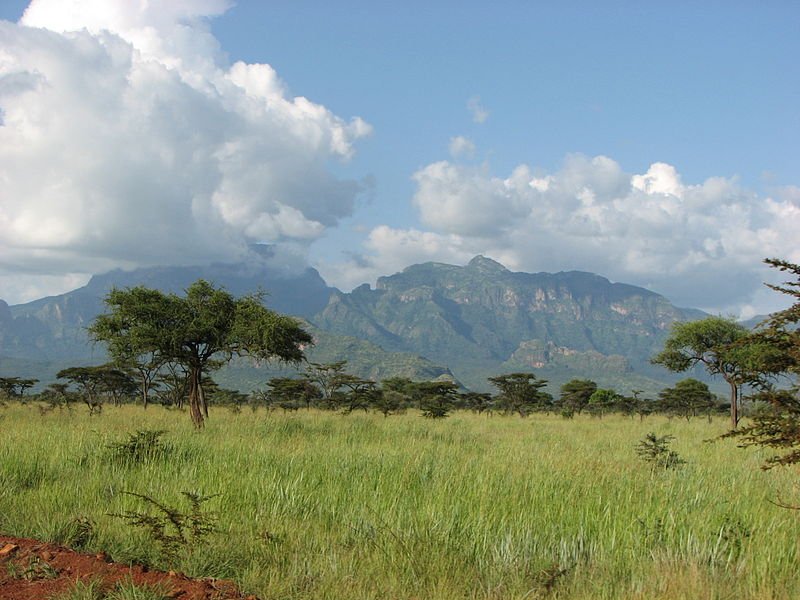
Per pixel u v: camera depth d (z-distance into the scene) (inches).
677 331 1175.6
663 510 304.0
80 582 195.6
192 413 838.5
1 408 1242.6
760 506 318.0
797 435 242.5
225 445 513.3
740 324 1148.5
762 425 251.3
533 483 356.5
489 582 220.7
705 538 262.5
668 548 247.4
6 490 332.5
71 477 375.9
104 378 1803.6
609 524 286.5
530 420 1462.8
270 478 358.0
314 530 281.6
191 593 199.2
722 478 411.5
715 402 2126.0
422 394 2583.7
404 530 271.9
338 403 1865.2
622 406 2165.4
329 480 370.9
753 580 220.8
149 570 222.7
